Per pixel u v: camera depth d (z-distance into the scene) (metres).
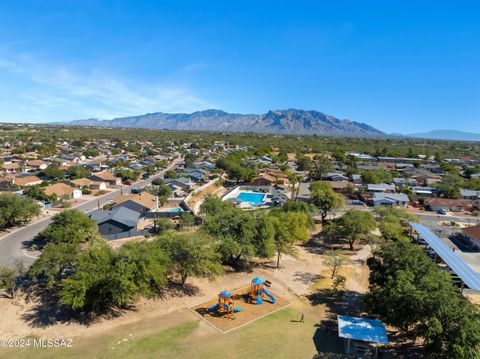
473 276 43.47
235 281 48.38
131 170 142.38
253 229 50.88
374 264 42.84
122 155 195.75
